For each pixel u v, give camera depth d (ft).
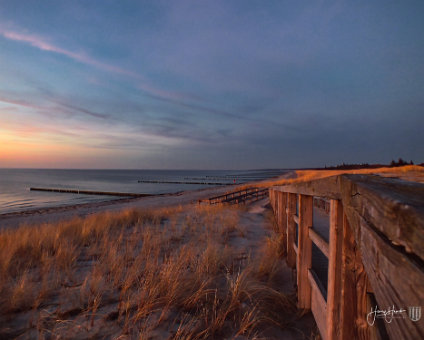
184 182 278.05
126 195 142.92
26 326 7.45
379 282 2.12
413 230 1.49
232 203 47.47
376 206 2.31
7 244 15.33
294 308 9.08
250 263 12.79
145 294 9.21
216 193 90.89
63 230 19.67
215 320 7.97
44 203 109.29
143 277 10.75
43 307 8.46
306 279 8.75
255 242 17.79
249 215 32.58
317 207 33.30
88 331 7.27
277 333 7.69
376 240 2.20
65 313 8.13
